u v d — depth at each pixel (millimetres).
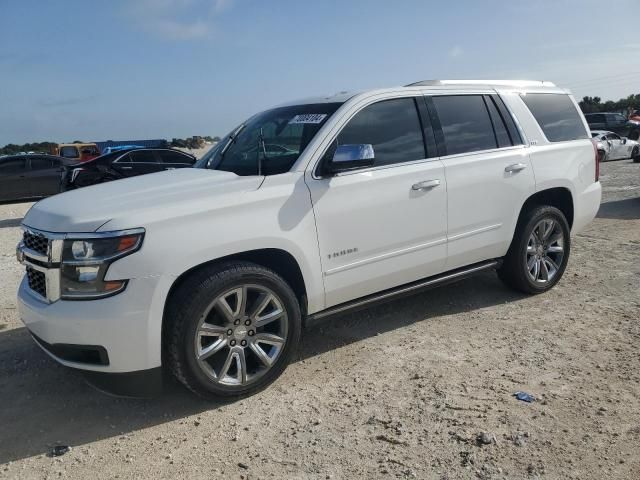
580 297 5336
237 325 3609
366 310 5266
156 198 3535
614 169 18578
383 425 3299
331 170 3949
